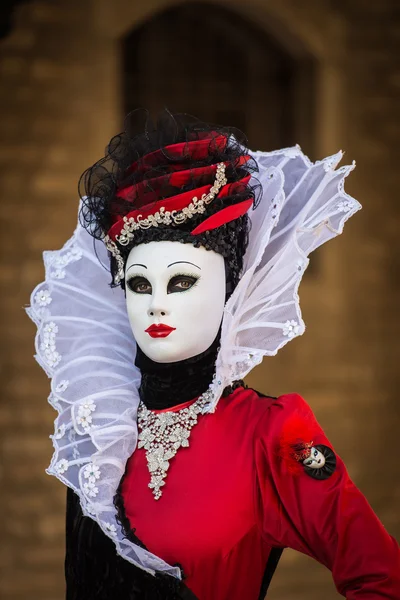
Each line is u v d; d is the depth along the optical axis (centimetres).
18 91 1591
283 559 1531
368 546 499
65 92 1598
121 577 525
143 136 572
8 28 1552
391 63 1703
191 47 1722
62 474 552
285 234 567
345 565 501
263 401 546
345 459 1666
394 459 1686
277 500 520
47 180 1595
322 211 557
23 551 1550
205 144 546
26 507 1557
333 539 506
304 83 1705
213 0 1630
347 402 1675
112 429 550
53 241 1594
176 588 507
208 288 537
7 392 1573
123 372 582
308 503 512
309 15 1666
